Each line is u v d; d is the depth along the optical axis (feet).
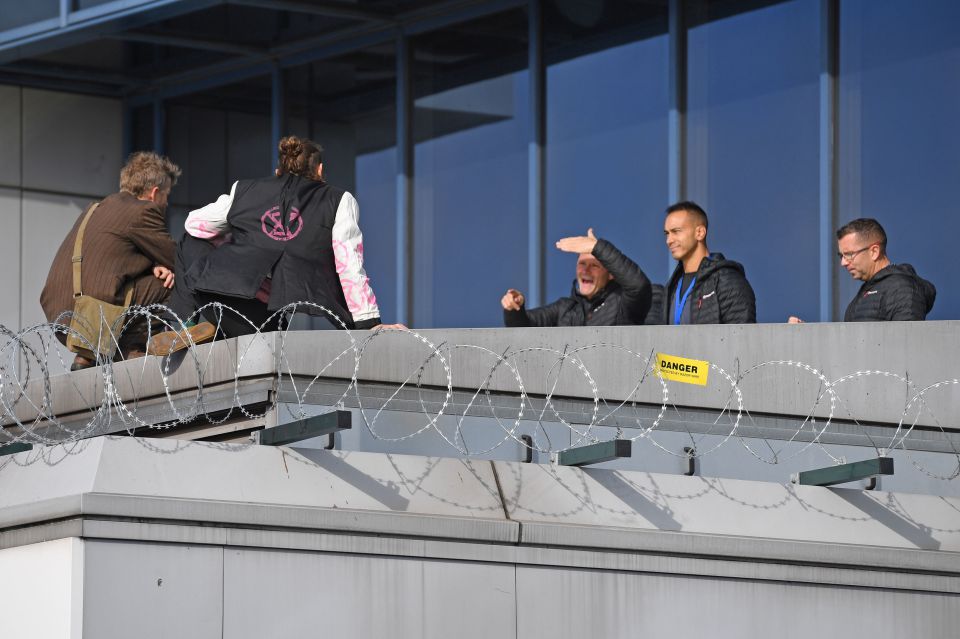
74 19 103.35
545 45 103.96
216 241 59.36
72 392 63.52
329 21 111.55
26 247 119.14
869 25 90.89
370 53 111.86
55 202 120.47
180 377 56.95
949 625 53.06
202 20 111.86
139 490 44.04
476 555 47.47
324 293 57.00
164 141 121.80
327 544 45.60
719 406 57.00
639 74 99.66
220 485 45.21
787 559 51.19
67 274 63.46
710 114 96.68
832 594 51.72
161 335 57.72
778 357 57.41
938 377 57.26
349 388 51.06
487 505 48.65
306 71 114.93
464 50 107.45
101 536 42.75
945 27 88.12
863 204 90.63
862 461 52.60
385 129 111.04
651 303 67.10
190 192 120.47
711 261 63.36
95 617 42.42
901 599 52.65
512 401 56.13
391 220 110.52
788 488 52.80
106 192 122.62
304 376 53.88
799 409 57.21
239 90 118.11
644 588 49.39
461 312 107.14
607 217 100.73
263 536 44.83
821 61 92.12
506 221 105.29
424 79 109.19
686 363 57.06
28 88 120.06
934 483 57.21
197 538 43.93
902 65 89.61
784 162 93.45
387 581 46.21
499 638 47.42
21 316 118.42
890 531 53.31
